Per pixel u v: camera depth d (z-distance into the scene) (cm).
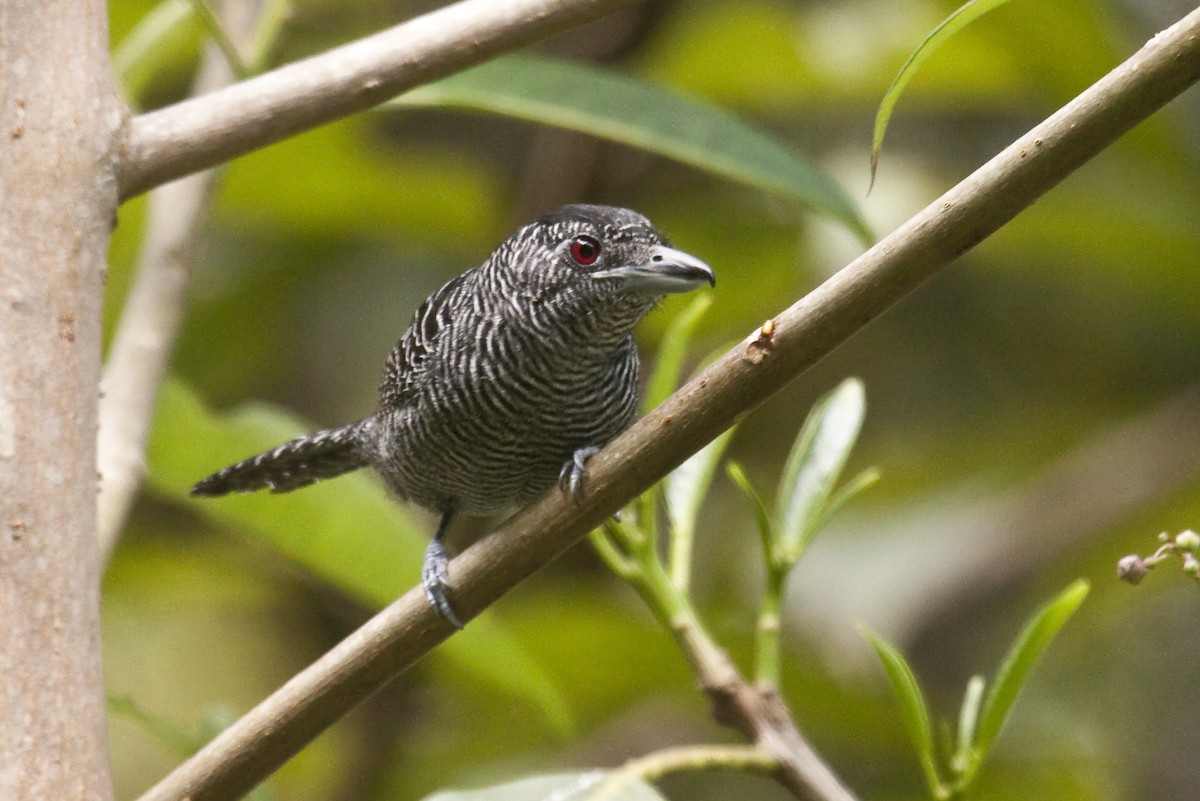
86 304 452
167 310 697
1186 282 1173
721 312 1203
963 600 1162
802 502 578
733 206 1198
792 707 1020
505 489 802
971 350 1284
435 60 528
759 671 554
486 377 736
